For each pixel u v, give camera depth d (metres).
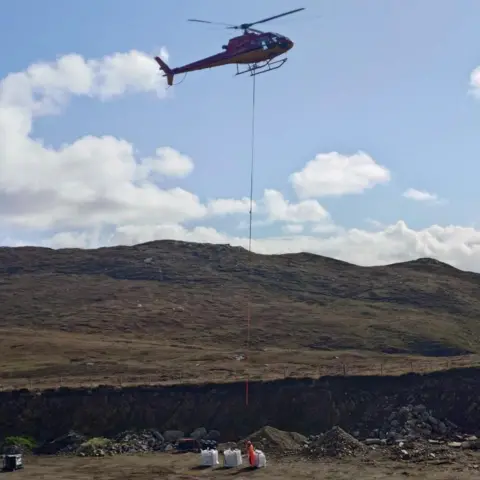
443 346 98.00
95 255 164.25
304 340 101.00
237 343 99.88
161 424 59.84
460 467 45.12
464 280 150.62
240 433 59.19
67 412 60.28
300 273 151.00
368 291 137.00
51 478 46.75
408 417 57.59
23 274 152.12
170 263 156.00
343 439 51.28
